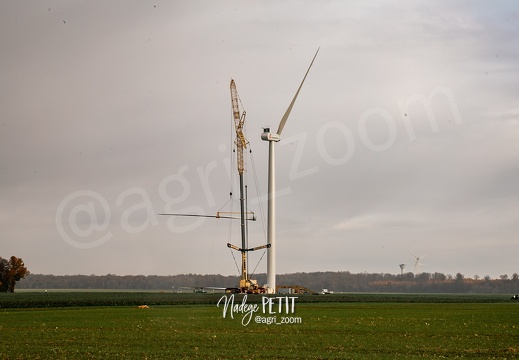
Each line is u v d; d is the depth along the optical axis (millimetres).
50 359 42938
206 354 45875
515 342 54281
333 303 136250
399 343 53188
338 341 54281
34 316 83250
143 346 50250
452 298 190125
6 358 43188
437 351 48406
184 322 73625
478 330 65125
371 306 122062
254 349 48844
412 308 114125
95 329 64062
